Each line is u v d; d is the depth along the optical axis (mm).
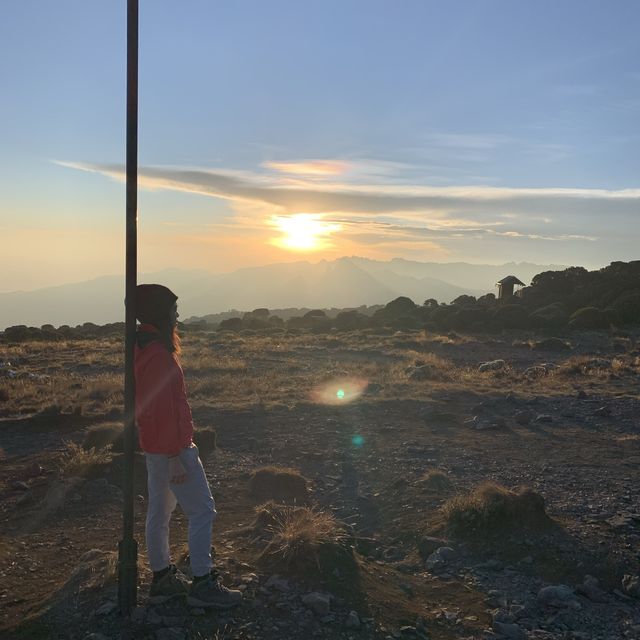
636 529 5910
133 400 4012
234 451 9273
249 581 4406
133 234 3924
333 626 4035
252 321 44844
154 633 3779
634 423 11406
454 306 48719
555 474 7992
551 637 4258
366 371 19656
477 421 11250
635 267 48375
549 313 40875
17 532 5949
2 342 32500
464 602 4715
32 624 3945
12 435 10125
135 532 5945
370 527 6387
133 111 3855
